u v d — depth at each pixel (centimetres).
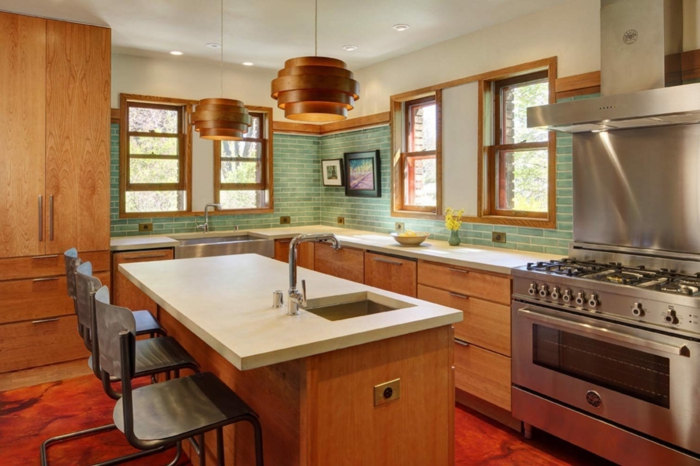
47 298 382
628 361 243
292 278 200
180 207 520
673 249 276
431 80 451
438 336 197
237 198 555
